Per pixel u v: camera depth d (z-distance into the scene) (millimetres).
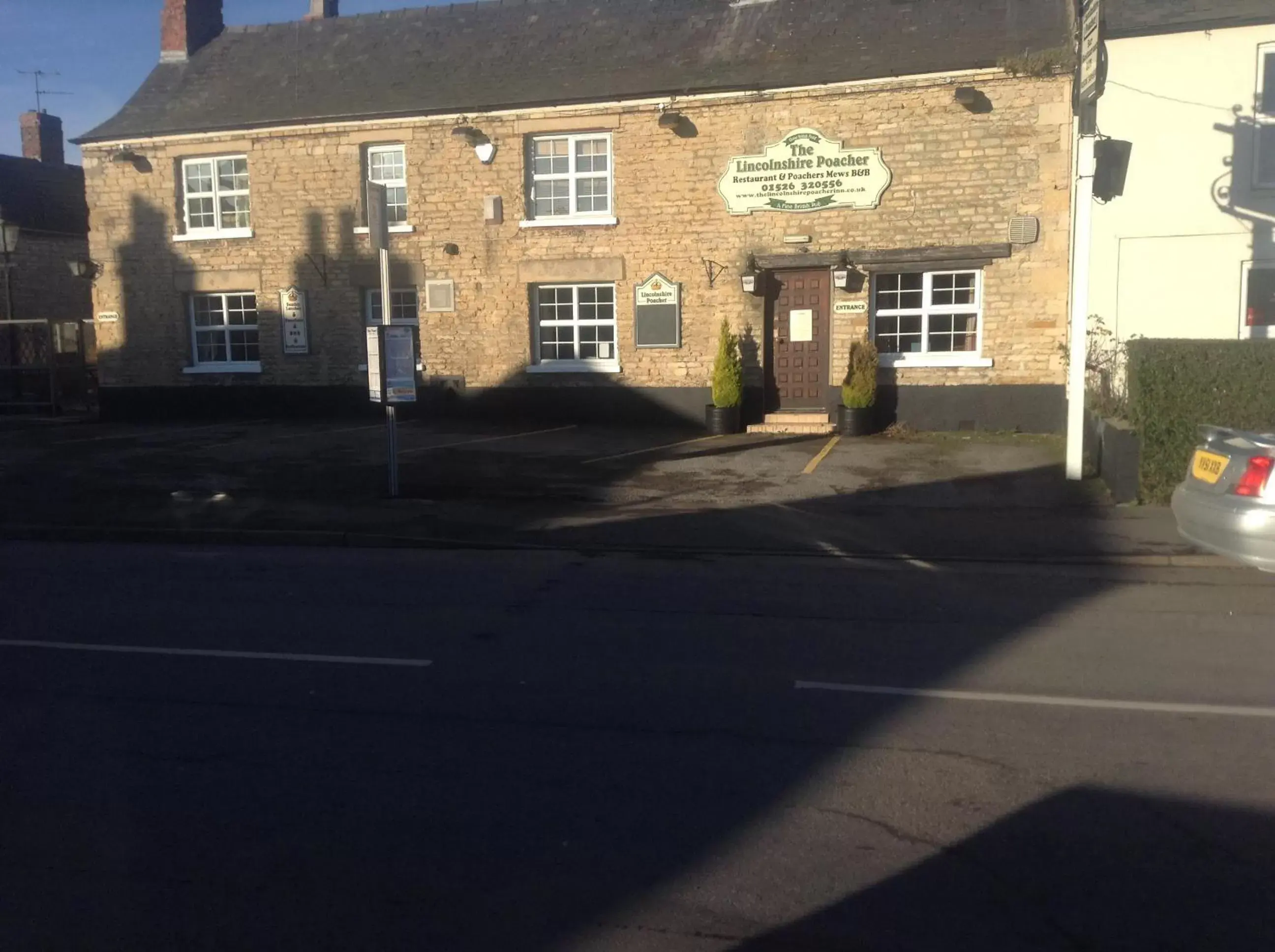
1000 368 17797
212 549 11141
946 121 17625
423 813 4637
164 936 3701
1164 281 16500
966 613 8188
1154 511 11578
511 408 20344
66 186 31188
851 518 11695
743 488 13445
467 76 20828
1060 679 6496
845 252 18125
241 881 4066
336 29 22906
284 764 5188
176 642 7359
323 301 21219
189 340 22312
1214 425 10117
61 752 5344
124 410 22500
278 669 6727
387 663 6832
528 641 7367
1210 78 16047
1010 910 3840
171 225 21875
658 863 4184
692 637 7477
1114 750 5332
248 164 21375
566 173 19844
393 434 13133
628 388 19672
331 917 3816
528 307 20125
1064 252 17312
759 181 18594
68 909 3881
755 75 18641
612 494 13188
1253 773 5043
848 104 18047
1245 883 4016
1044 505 12008
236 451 17047
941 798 4766
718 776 5016
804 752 5316
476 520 11875
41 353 25688
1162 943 3629
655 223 19203
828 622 7895
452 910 3861
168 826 4531
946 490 13000
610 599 8648
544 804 4719
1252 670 6680
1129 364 12195
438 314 20578
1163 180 16359
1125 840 4363
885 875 4086
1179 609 8305
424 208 20422
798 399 18984
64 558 10641
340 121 20578
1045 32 17781
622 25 20844
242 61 22953
